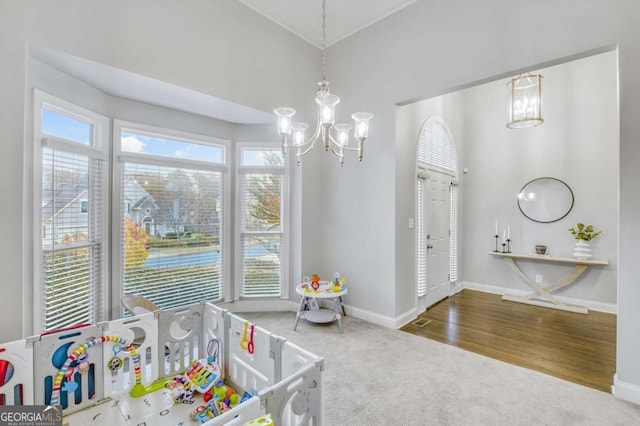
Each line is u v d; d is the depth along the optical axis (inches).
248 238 152.2
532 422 73.0
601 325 136.6
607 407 78.3
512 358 104.9
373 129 136.8
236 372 80.5
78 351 69.6
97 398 72.6
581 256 158.4
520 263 184.2
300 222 150.3
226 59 117.5
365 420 73.6
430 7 117.6
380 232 134.9
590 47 84.5
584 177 164.6
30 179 84.0
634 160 79.0
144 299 110.7
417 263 149.3
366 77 139.0
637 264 79.1
